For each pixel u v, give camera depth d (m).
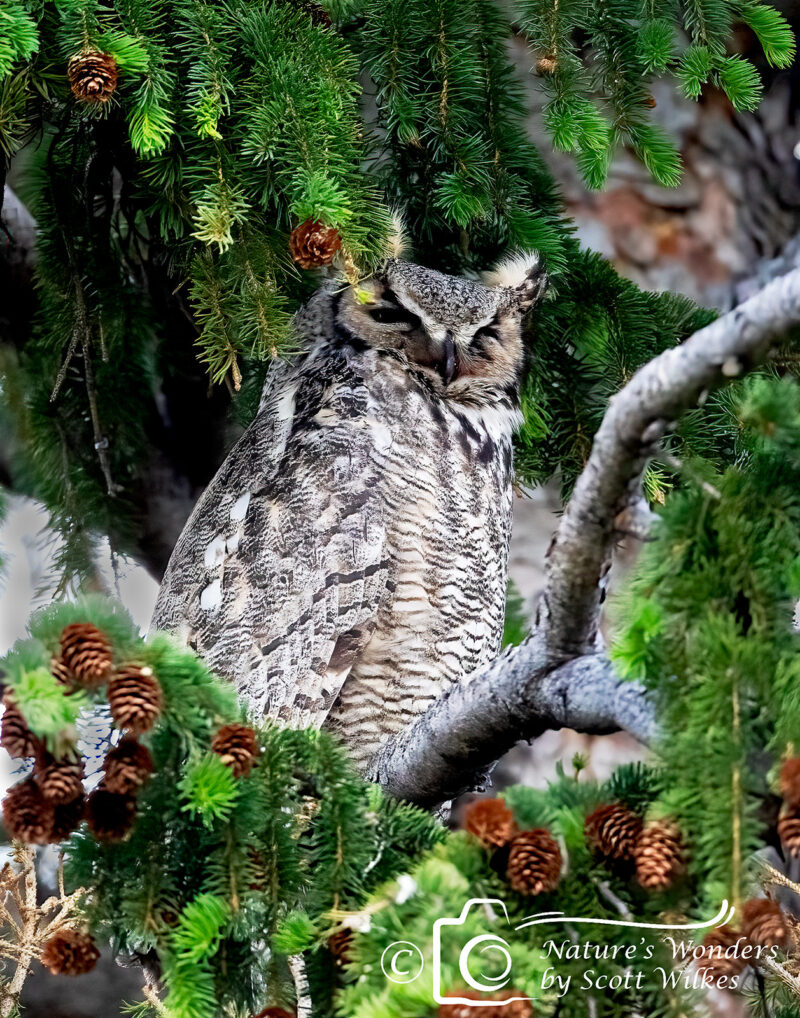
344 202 14.93
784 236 15.82
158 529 15.39
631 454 14.68
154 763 14.74
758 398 14.65
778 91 15.81
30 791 14.68
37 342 15.25
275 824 14.73
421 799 14.94
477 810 14.69
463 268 15.31
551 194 15.15
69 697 14.67
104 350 15.16
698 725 14.65
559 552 14.73
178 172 14.98
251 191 14.98
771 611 14.66
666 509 14.68
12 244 15.30
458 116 15.05
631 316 15.19
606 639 14.78
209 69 14.94
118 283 15.20
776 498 14.66
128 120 14.95
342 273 15.20
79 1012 15.38
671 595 14.67
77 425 15.26
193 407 15.38
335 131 14.95
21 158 15.34
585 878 14.70
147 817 14.74
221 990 14.74
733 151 15.78
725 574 14.66
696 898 14.69
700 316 15.20
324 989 14.73
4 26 14.89
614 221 15.73
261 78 14.95
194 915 14.72
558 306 15.21
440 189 15.09
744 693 14.66
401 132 15.05
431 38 15.05
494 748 14.86
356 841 14.73
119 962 14.91
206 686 14.72
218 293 15.01
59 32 14.91
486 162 15.08
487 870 14.70
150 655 14.71
